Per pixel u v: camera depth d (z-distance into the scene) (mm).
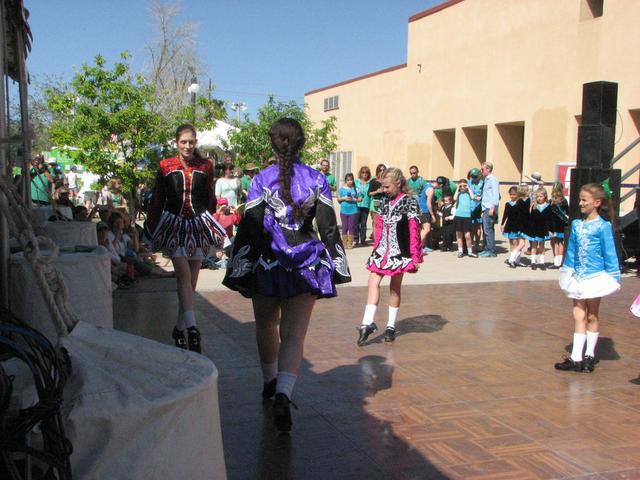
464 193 13414
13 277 3354
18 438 1603
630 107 14867
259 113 17266
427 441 3938
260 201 3814
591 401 4730
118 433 1770
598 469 3613
